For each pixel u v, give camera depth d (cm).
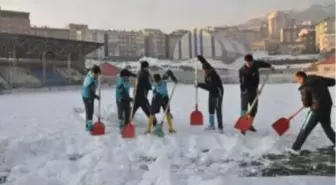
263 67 789
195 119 878
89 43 5456
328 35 7306
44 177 483
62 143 689
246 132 759
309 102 607
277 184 416
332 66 5722
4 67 4700
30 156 618
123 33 9019
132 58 8769
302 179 435
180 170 519
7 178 493
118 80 820
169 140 685
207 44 8262
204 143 671
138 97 779
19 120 1134
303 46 8025
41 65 5094
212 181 424
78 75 5312
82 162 555
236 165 543
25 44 4759
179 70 6738
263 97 2000
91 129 795
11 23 7188
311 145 646
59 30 8244
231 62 8050
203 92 2894
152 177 455
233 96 2264
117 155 592
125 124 801
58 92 3750
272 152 612
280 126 697
